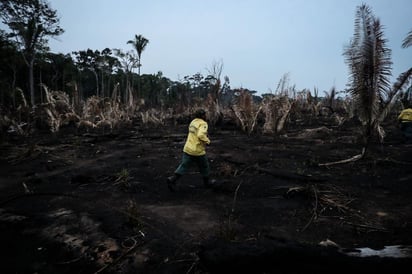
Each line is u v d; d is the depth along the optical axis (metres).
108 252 3.12
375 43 7.03
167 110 26.02
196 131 5.32
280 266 2.59
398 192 5.10
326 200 4.64
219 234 3.46
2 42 31.20
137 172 6.82
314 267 2.54
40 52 34.25
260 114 17.14
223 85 16.20
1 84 29.89
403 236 3.42
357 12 7.22
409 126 10.45
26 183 5.97
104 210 4.38
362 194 5.03
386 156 8.04
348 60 7.52
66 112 16.38
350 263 2.46
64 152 9.54
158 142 11.91
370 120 7.38
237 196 5.07
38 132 15.12
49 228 3.74
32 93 29.58
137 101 22.58
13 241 3.44
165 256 3.05
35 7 32.22
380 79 7.09
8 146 10.22
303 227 3.75
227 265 2.52
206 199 4.95
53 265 2.95
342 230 3.65
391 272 2.42
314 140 11.59
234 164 7.54
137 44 36.69
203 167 5.47
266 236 2.97
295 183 5.73
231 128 15.70
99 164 7.79
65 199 4.92
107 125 17.62
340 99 25.72
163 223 3.89
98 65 53.59
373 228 3.69
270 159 8.03
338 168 6.95
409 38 6.29
